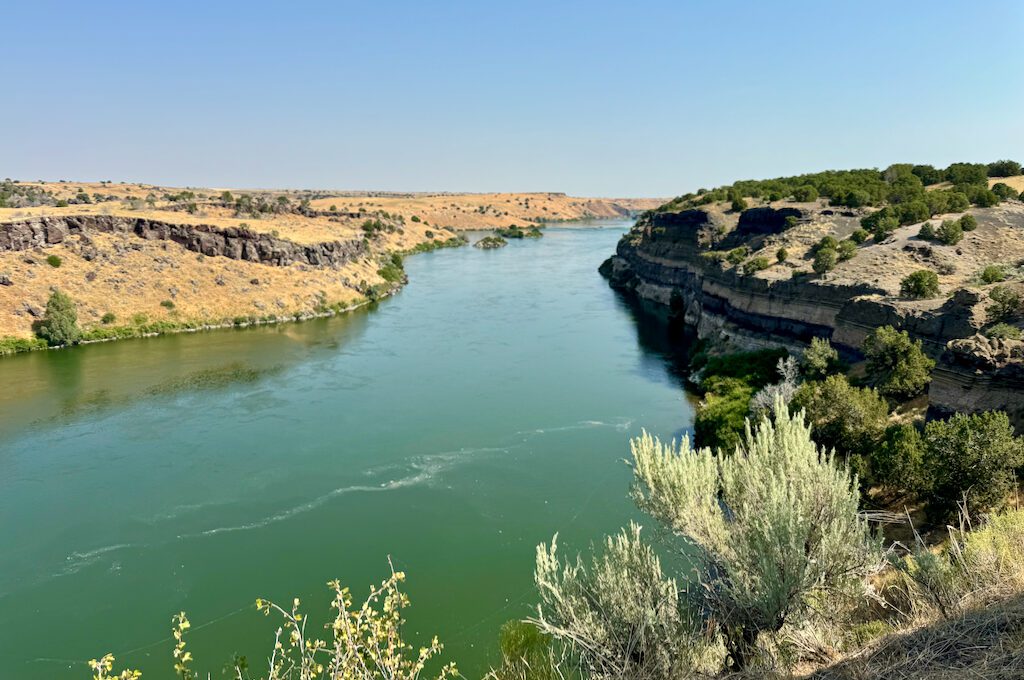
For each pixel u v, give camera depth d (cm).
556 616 1270
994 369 2594
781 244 6494
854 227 6606
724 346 5759
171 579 2564
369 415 4469
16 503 3206
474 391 5028
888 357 3444
